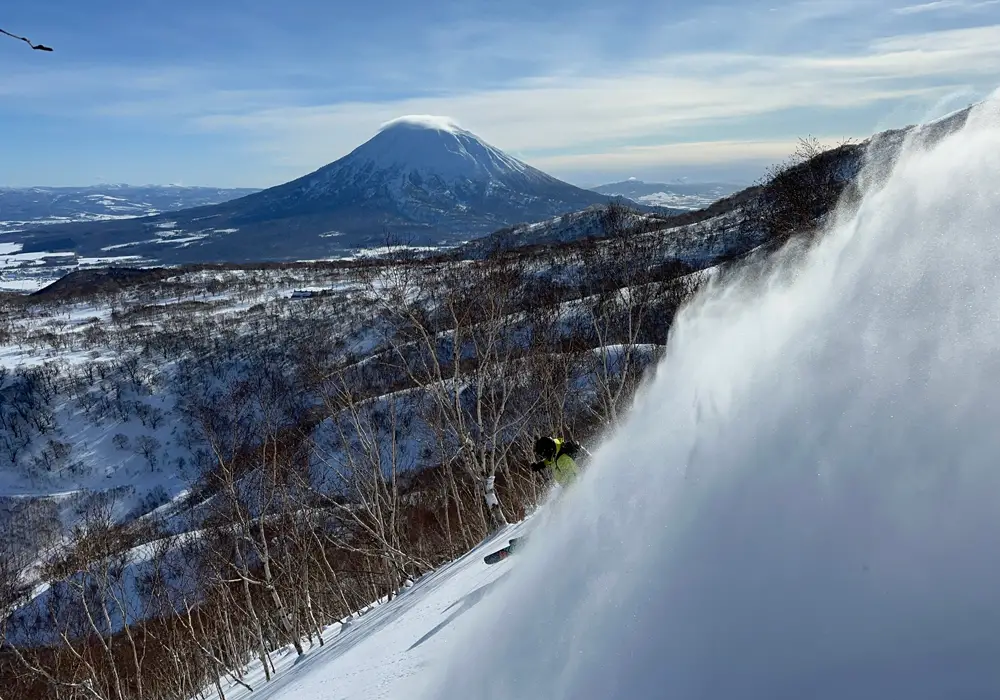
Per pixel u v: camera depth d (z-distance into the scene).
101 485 58.41
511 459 23.59
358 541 22.39
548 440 5.54
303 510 21.53
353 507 20.77
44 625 22.22
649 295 24.34
